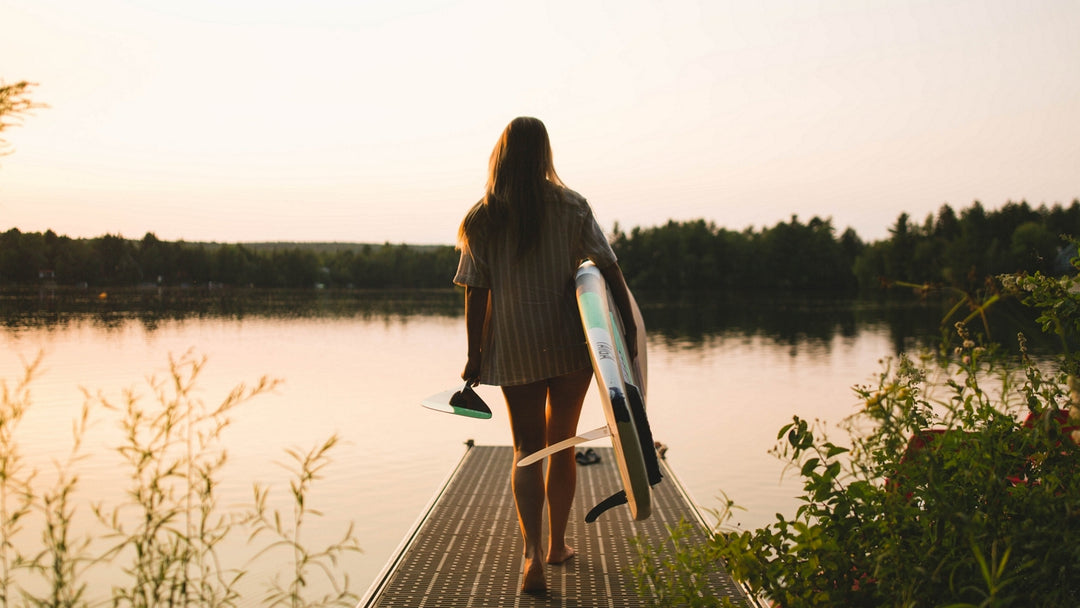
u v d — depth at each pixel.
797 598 1.83
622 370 2.41
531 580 2.59
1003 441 1.87
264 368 11.85
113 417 6.98
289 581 3.35
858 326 23.67
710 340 18.45
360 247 105.56
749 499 4.80
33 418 6.91
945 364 2.05
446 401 2.96
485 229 2.68
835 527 1.90
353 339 18.17
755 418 7.79
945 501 1.63
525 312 2.65
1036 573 1.58
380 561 3.70
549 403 2.85
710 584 2.63
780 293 72.19
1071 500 1.64
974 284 2.13
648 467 2.32
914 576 1.62
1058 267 2.21
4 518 1.54
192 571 3.40
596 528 3.40
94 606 1.65
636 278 89.25
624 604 2.51
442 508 3.68
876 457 1.93
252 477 5.23
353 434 6.92
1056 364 2.08
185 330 19.39
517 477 2.69
